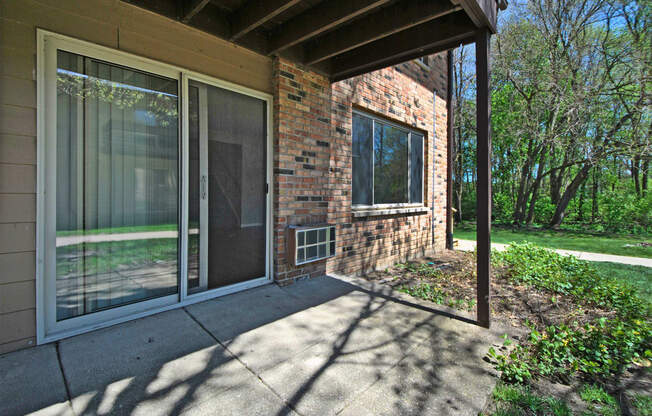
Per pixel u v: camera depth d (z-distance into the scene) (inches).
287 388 70.2
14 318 79.0
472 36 114.3
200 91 115.1
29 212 80.2
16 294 79.0
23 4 78.6
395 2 111.4
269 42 132.4
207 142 117.3
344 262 171.9
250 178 131.3
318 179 154.9
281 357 82.8
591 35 454.9
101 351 81.2
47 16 82.2
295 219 143.9
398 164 222.8
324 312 113.9
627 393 79.0
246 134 129.7
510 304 137.0
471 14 100.3
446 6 99.0
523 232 488.4
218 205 121.3
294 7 113.4
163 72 104.7
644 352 95.8
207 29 112.2
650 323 117.3
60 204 86.3
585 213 585.3
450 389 73.0
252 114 131.7
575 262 187.5
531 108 493.4
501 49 506.6
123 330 92.7
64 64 86.3
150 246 104.2
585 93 420.2
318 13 111.3
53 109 84.0
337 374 76.6
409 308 121.3
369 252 189.8
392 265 209.9
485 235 109.0
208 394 66.7
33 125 80.2
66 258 87.7
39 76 80.8
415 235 235.0
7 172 76.9
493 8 108.7
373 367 80.5
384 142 208.8
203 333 93.5
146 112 102.1
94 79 91.6
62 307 87.5
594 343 96.0
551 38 452.1
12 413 58.6
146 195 102.7
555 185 599.2
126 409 61.0
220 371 75.2
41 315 82.6
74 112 88.2
